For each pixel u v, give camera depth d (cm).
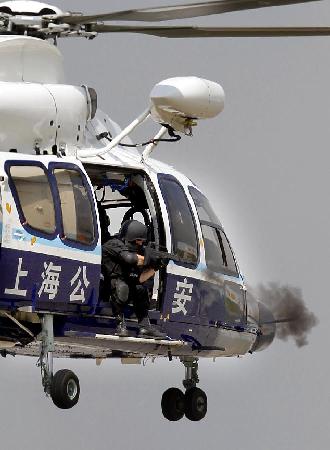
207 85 4538
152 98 4494
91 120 4622
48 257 4144
